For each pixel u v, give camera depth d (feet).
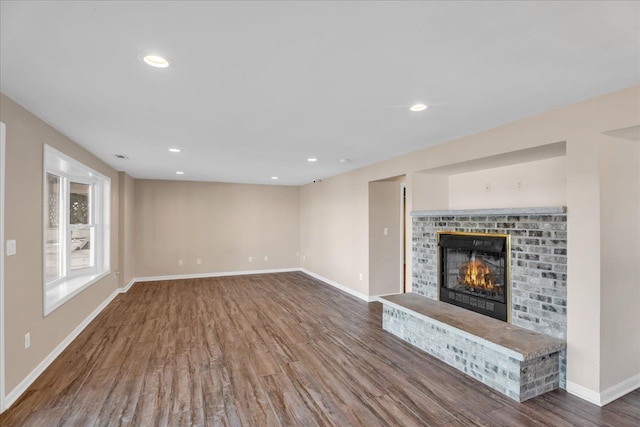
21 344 8.29
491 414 7.51
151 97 7.66
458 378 9.20
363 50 5.57
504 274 10.46
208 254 24.41
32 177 8.87
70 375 9.26
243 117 9.14
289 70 6.31
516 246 10.06
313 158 15.16
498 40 5.27
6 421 7.16
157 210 23.09
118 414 7.45
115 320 14.19
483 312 11.12
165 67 6.16
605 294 7.84
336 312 15.55
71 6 4.33
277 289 20.34
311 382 8.96
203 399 8.09
